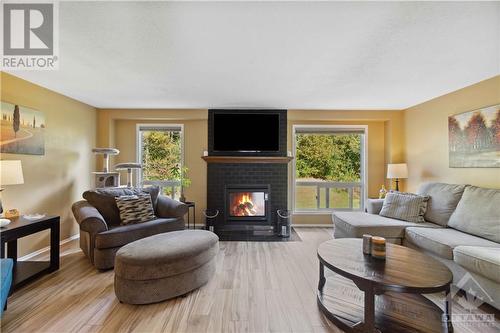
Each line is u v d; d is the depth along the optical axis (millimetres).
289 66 2525
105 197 3197
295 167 4734
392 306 1945
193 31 1884
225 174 4473
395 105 4133
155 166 4762
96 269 2678
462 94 3197
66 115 3646
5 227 2182
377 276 1638
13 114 2820
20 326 1739
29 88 3021
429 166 3785
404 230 2926
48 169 3316
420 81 2949
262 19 1729
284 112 4465
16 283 2201
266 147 4457
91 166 4230
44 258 3006
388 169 4133
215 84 3098
